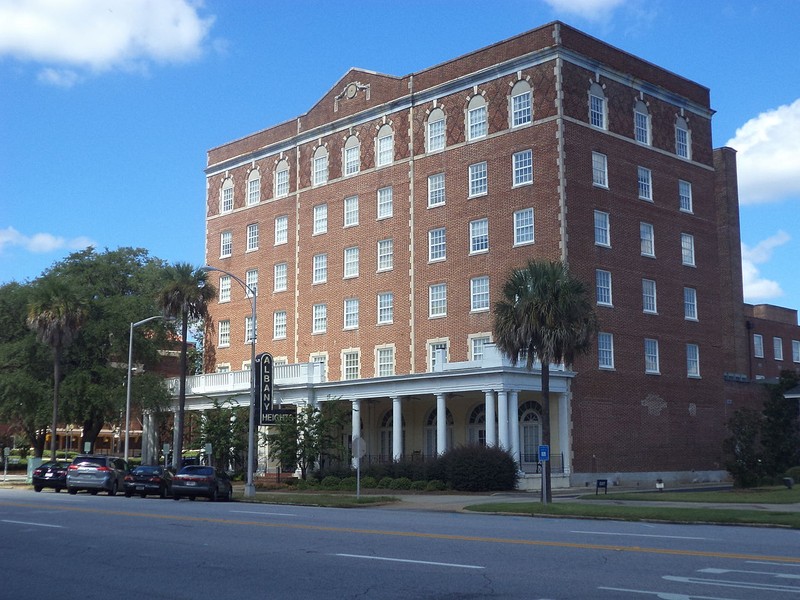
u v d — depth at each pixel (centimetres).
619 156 5291
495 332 3481
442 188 5525
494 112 5291
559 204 4894
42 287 5697
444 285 5425
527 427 4969
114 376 6272
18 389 6050
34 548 1797
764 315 8888
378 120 6000
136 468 4316
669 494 3875
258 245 6806
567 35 5084
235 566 1527
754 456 4578
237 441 5491
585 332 3416
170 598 1231
